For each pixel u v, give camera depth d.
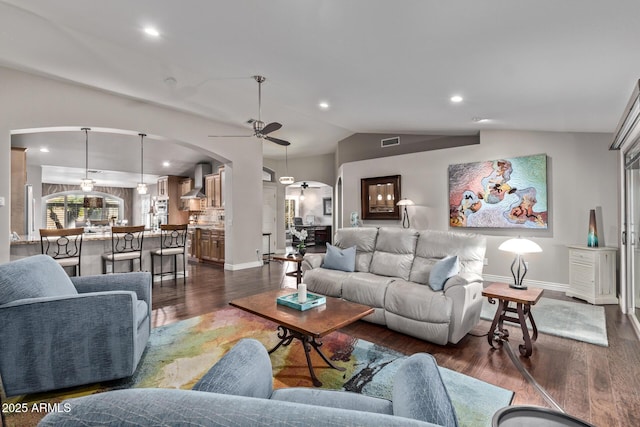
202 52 2.98
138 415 0.55
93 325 2.03
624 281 3.62
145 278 2.74
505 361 2.50
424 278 3.32
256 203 6.75
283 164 9.70
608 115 3.40
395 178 6.39
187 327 3.20
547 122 4.07
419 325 2.85
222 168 7.71
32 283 2.04
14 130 3.75
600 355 2.59
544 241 4.74
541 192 4.71
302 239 4.99
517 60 2.30
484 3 1.67
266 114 5.60
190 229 8.10
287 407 0.59
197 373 2.30
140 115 4.82
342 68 2.91
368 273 3.73
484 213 5.24
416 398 0.91
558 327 3.17
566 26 1.77
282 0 1.93
